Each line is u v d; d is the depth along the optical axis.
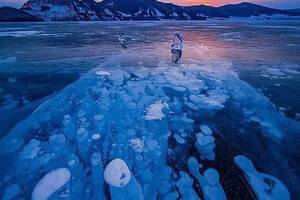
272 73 3.81
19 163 1.61
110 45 6.93
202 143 1.90
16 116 2.27
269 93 2.93
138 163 1.64
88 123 2.17
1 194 1.36
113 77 3.56
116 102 2.65
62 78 3.49
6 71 3.77
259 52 5.81
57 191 1.38
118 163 1.59
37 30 13.55
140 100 2.71
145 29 15.25
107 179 1.46
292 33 12.41
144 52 5.71
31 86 3.12
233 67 4.21
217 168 1.61
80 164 1.62
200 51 5.93
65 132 2.01
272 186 1.44
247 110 2.48
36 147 1.79
